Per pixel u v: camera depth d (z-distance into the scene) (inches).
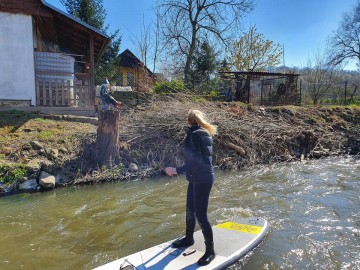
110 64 1050.7
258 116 550.6
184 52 1032.2
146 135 404.5
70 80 521.3
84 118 441.4
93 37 538.0
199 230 203.6
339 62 1269.7
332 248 191.6
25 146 330.0
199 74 921.5
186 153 156.3
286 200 282.4
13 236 207.9
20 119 413.7
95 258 182.4
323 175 376.2
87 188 309.6
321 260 177.8
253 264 170.9
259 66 1085.8
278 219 237.9
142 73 685.9
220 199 285.9
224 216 245.3
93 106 508.7
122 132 403.9
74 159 335.9
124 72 1239.5
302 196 293.4
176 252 169.5
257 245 189.0
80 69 810.2
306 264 173.2
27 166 303.4
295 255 182.5
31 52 486.3
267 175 375.9
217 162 414.0
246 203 275.4
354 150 544.4
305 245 195.0
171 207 264.4
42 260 179.6
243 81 740.7
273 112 584.7
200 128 158.6
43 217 239.1
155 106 480.7
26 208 255.9
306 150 508.4
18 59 481.1
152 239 206.7
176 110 456.1
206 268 153.6
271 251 185.6
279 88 731.4
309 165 437.1
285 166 428.5
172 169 158.6
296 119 573.9
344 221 233.6
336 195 296.2
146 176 353.7
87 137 370.6
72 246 196.2
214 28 1019.3
